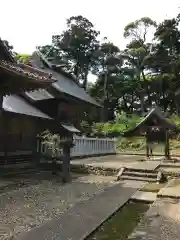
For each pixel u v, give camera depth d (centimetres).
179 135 3048
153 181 1263
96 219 656
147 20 4856
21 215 674
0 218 644
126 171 1430
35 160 1566
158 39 4516
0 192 954
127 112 4881
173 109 4269
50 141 1761
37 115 1405
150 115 1847
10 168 1352
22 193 947
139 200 895
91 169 1545
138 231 575
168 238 531
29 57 2209
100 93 4966
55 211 721
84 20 4806
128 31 4997
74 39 4788
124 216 729
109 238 558
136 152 2697
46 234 541
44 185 1116
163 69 4609
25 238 514
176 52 4553
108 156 2312
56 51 4959
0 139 1335
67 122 1747
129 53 4856
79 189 1047
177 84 1233
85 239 534
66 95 1731
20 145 1472
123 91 4856
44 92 1702
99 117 4616
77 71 5031
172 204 815
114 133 3438
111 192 998
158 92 4631
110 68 4947
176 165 1548
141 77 5031
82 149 2088
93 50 4950
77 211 725
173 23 4450
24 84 1084
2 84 1031
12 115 1256
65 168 1252
